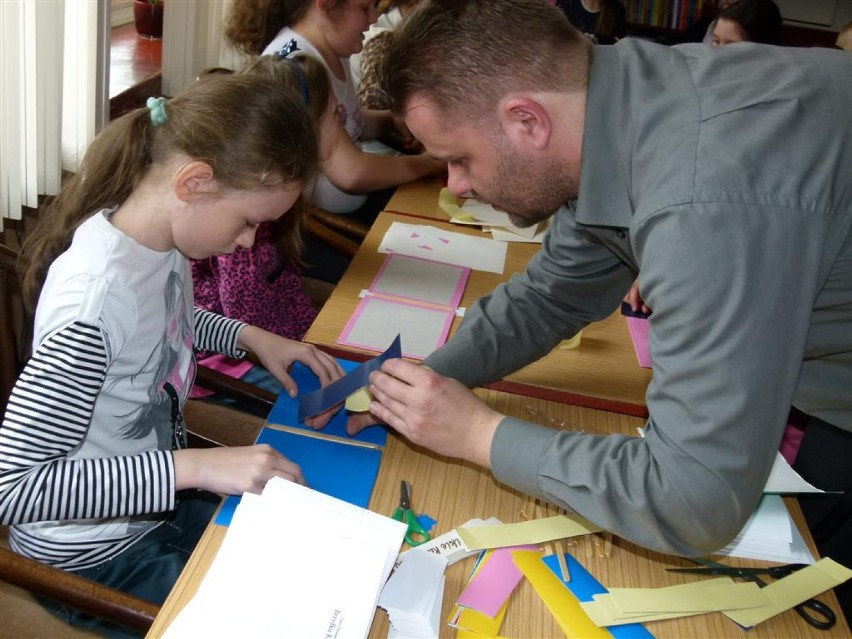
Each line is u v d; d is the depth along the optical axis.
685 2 4.06
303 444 1.18
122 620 0.98
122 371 1.13
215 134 1.06
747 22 2.68
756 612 0.96
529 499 1.12
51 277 1.09
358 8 2.10
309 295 2.18
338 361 1.39
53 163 1.91
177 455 1.07
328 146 2.05
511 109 0.96
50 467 1.02
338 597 0.86
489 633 0.90
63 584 0.98
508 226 1.97
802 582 1.01
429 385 1.03
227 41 2.22
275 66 1.61
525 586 0.97
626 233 1.06
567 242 1.25
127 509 1.03
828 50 0.99
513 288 1.33
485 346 1.29
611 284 1.30
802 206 0.81
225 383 1.51
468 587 0.96
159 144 1.10
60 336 1.03
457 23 0.95
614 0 3.30
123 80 2.38
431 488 1.12
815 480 1.44
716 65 0.94
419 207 2.07
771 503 1.12
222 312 1.77
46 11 1.76
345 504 0.97
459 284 1.68
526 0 0.96
